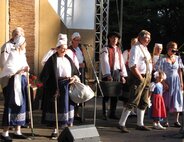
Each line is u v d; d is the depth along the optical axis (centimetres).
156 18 2442
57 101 739
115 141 748
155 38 2528
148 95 837
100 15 1484
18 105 707
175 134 802
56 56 741
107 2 1514
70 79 742
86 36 1455
